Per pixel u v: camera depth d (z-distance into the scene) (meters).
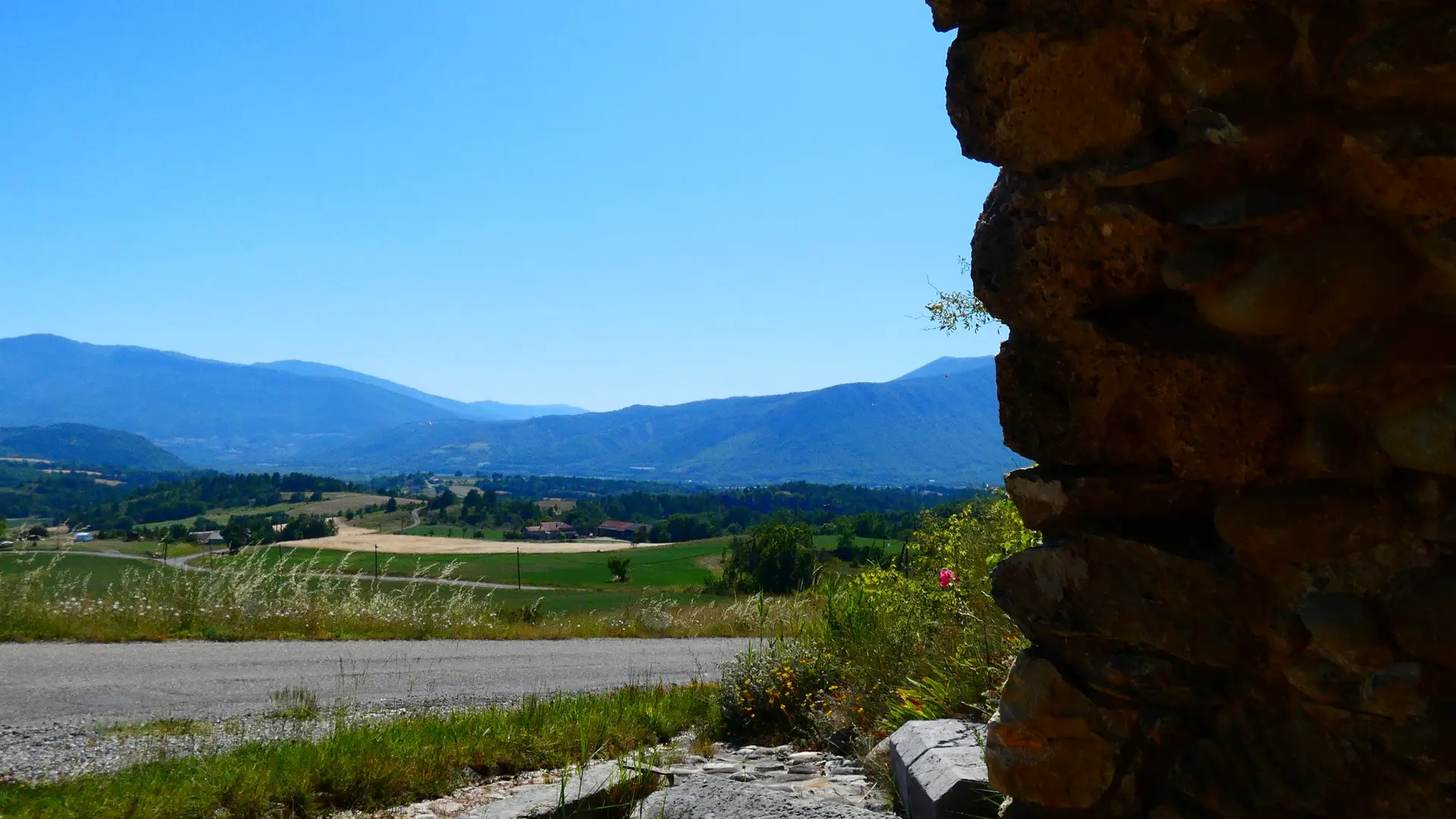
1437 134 1.77
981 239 2.49
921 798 3.64
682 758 5.78
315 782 4.88
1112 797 2.28
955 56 2.46
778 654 7.17
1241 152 2.01
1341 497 1.96
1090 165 2.22
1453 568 1.80
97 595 13.27
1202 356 2.12
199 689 8.93
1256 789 2.06
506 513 150.25
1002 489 6.27
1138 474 2.27
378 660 11.60
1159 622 2.19
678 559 70.12
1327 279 1.92
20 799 4.56
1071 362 2.36
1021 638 5.07
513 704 8.63
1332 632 1.92
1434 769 1.82
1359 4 1.86
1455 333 1.81
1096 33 2.17
